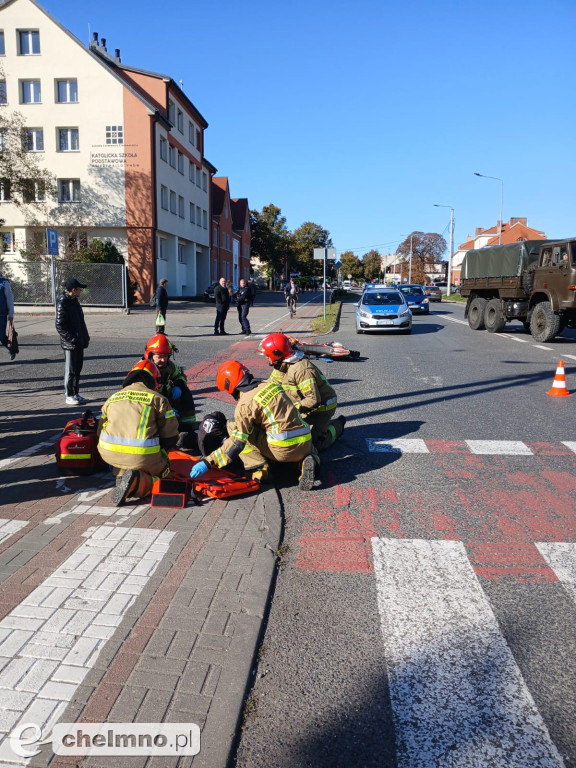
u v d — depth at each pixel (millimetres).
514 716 2480
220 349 14312
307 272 96438
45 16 31422
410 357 13344
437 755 2281
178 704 2482
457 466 5672
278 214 79938
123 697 2516
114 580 3455
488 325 19359
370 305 18875
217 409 7930
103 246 29984
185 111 39562
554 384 9047
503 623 3139
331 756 2277
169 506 4559
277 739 2359
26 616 3090
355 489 5078
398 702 2559
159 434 4863
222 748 2270
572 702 2562
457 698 2584
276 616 3197
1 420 7281
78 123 32375
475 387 9688
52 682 2602
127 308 26000
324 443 5969
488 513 4562
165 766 2186
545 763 2242
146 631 2963
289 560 3822
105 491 4910
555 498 4859
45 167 32750
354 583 3535
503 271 18281
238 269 62719
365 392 9305
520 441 6508
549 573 3656
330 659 2844
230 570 3584
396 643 2965
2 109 32406
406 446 6328
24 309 25109
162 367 5914
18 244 32406
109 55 37562
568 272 14984
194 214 43281
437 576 3617
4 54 31969
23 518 4352
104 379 10148
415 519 4457
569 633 3051
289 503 4781
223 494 4730
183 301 36125
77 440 5172
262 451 5133
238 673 2672
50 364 11875
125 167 32688
